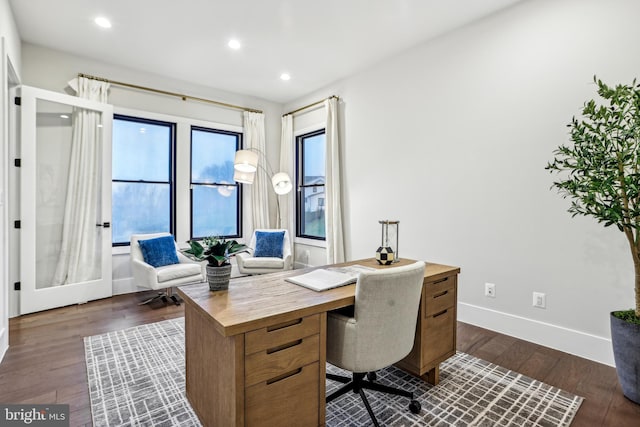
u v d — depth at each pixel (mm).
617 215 1773
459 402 1873
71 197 3545
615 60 2244
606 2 2273
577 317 2439
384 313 1558
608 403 1851
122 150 4125
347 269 2217
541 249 2605
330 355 1655
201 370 1593
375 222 3957
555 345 2539
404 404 1858
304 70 4090
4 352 2398
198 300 1568
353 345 1562
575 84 2414
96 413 1748
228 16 2943
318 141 4988
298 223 5285
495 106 2850
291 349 1409
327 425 1687
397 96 3666
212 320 1327
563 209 2488
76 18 2961
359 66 3965
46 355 2400
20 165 3176
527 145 2662
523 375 2162
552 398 1903
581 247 2412
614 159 1800
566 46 2453
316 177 5047
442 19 2963
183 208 4484
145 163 4285
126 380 2074
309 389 1472
